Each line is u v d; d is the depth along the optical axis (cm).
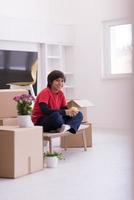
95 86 655
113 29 639
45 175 285
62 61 675
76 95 680
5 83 557
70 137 424
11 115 360
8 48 577
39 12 648
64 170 301
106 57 647
